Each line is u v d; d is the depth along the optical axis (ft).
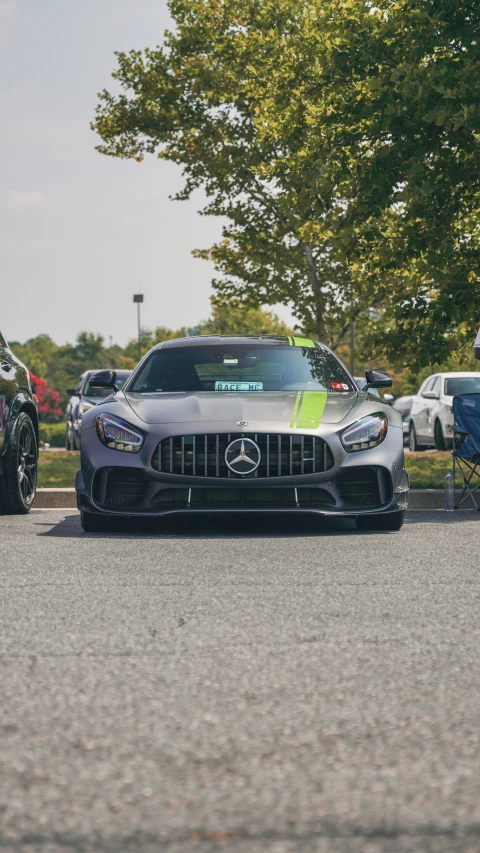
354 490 25.08
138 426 25.20
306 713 10.13
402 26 39.45
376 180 40.22
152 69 74.43
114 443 25.12
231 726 9.73
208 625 14.21
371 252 43.47
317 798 7.89
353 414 25.77
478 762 8.70
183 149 74.90
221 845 7.04
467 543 22.99
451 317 39.73
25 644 13.08
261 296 80.28
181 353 29.35
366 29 40.19
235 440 24.63
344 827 7.32
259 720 9.91
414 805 7.73
